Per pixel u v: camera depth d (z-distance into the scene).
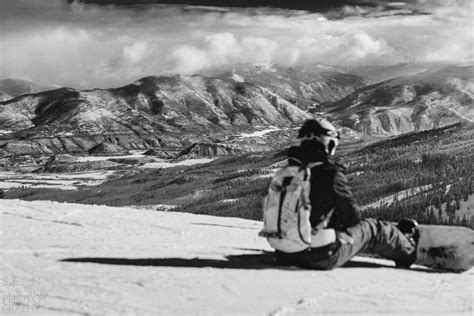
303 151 6.78
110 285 5.64
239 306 5.04
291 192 6.69
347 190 6.72
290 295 5.50
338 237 6.87
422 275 6.94
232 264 7.08
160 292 5.45
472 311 5.20
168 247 8.30
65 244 8.05
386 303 5.34
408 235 7.46
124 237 9.21
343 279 6.39
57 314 4.64
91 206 14.60
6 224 10.06
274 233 6.83
